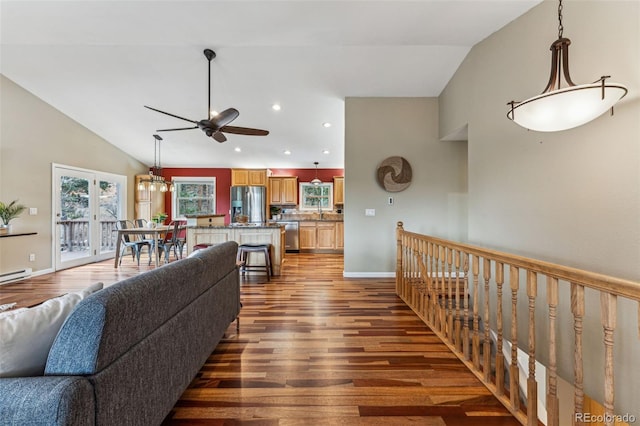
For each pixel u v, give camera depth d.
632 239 1.66
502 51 2.82
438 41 2.99
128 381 1.15
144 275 1.35
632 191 1.66
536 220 2.40
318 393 1.84
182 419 1.62
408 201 4.71
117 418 1.08
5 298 3.61
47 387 0.88
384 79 4.17
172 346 1.50
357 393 1.85
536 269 1.52
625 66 1.69
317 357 2.27
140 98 4.70
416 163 4.70
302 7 2.36
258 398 1.80
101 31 2.65
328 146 6.70
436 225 4.71
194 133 6.03
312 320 2.99
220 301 2.26
